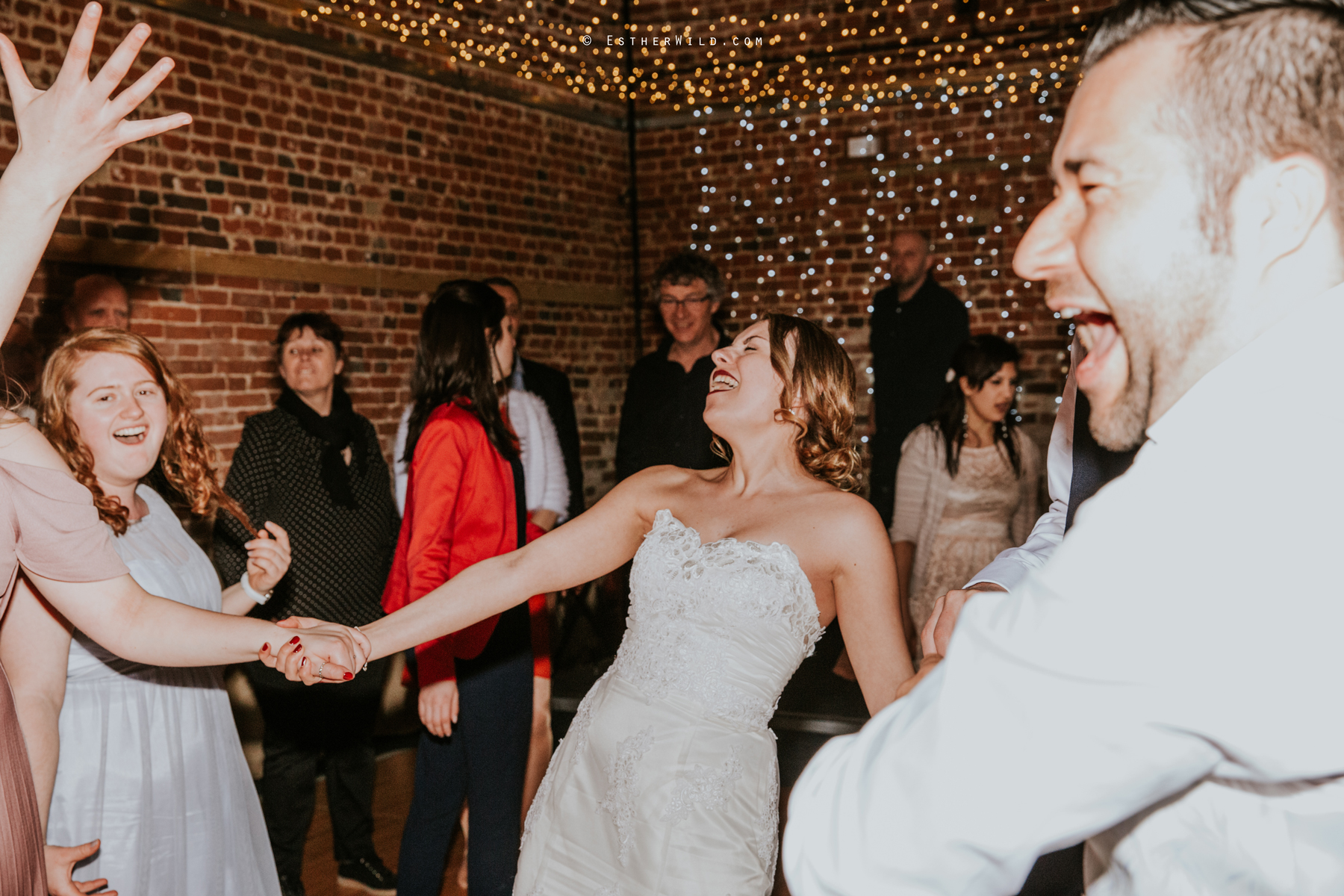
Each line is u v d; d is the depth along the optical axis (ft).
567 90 21.47
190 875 5.90
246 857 6.29
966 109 20.15
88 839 5.46
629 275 23.21
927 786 1.71
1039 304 19.67
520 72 20.31
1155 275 1.76
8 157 12.24
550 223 21.08
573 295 21.66
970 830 1.69
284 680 10.35
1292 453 1.67
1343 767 1.68
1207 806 2.03
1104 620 1.62
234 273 14.94
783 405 5.39
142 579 5.90
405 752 14.64
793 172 21.61
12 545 4.44
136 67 13.66
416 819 8.15
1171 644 1.60
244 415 15.07
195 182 14.44
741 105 21.91
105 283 12.34
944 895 1.76
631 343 23.29
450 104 18.81
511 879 8.05
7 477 4.45
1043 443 19.13
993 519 12.81
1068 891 3.32
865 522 5.10
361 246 17.03
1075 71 19.29
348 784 10.62
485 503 7.95
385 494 12.05
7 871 3.87
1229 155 1.68
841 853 1.83
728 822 4.76
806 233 21.56
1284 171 1.67
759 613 4.92
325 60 16.43
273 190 15.57
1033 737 1.65
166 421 6.23
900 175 20.71
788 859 1.96
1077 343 3.44
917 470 13.04
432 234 18.40
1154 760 1.65
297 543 11.13
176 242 14.19
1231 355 1.77
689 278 13.21
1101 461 3.41
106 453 5.98
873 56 20.80
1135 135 1.74
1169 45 1.72
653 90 22.67
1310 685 1.61
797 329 5.56
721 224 22.31
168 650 4.98
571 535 5.52
